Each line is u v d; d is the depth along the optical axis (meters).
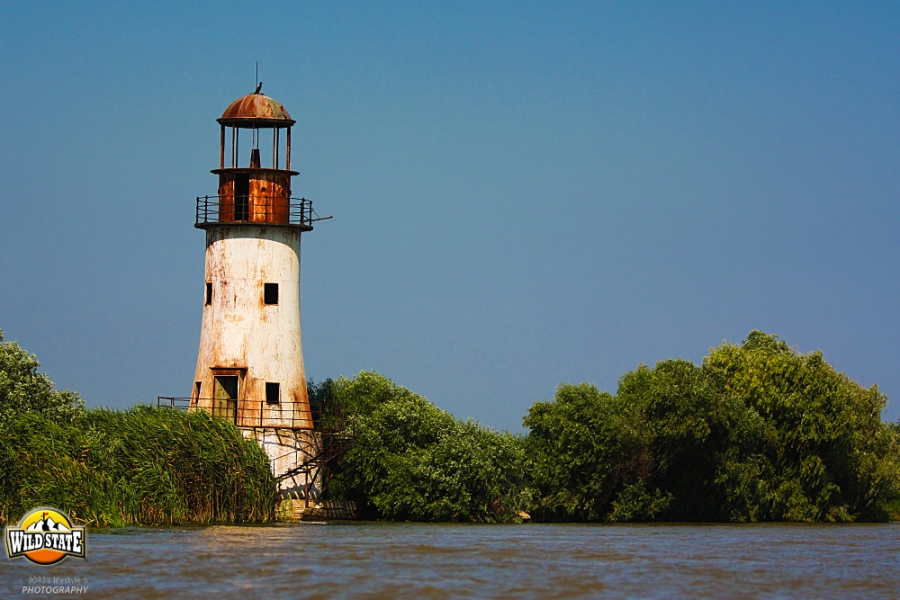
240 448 189.38
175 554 134.62
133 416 187.38
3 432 167.88
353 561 131.62
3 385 186.00
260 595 108.56
